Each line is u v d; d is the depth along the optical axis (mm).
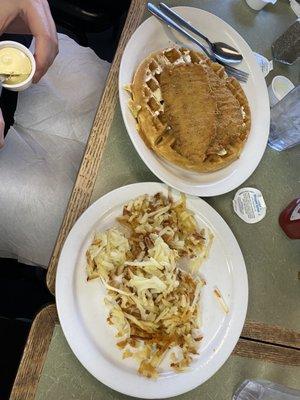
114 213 356
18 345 410
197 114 369
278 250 413
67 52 491
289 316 400
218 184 384
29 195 437
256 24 479
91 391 334
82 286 337
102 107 389
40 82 473
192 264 368
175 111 373
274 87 451
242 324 361
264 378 377
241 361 375
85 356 319
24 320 428
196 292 358
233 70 428
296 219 396
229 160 386
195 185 375
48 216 439
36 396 322
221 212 403
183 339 348
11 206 434
